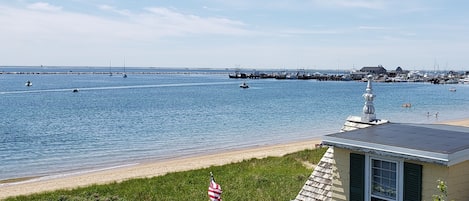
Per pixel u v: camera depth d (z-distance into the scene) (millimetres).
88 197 21406
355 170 9664
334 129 53062
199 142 43438
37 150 38719
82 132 49000
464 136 9867
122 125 55062
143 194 21672
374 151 9086
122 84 161250
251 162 30375
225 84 171500
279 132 50562
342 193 10117
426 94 120812
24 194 23531
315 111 74000
